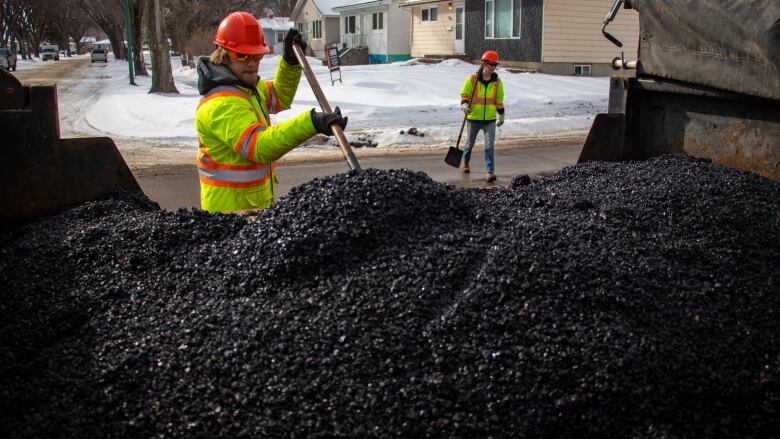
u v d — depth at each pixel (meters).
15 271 2.88
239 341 2.33
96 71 43.97
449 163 8.48
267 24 66.69
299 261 2.63
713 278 2.82
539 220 3.12
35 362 2.37
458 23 31.56
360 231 2.71
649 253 2.92
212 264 2.82
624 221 3.28
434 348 2.26
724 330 2.51
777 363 2.41
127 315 2.58
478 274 2.54
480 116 9.08
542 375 2.16
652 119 4.64
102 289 2.74
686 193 3.59
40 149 3.51
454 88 20.95
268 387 2.16
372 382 2.17
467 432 2.03
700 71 4.05
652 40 4.40
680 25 4.14
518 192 3.90
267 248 2.74
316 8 48.44
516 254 2.62
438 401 2.10
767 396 2.29
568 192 3.84
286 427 2.04
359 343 2.28
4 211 3.49
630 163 4.44
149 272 2.85
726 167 4.00
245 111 3.24
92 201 3.63
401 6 35.34
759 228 3.30
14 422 2.12
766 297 2.76
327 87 20.97
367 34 41.47
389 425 2.04
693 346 2.39
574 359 2.21
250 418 2.08
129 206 3.49
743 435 2.18
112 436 2.07
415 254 2.66
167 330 2.45
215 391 2.17
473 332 2.30
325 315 2.40
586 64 27.03
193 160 10.82
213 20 42.75
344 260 2.65
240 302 2.56
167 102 18.69
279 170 9.89
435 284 2.51
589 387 2.13
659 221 3.30
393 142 12.75
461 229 2.89
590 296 2.46
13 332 2.51
